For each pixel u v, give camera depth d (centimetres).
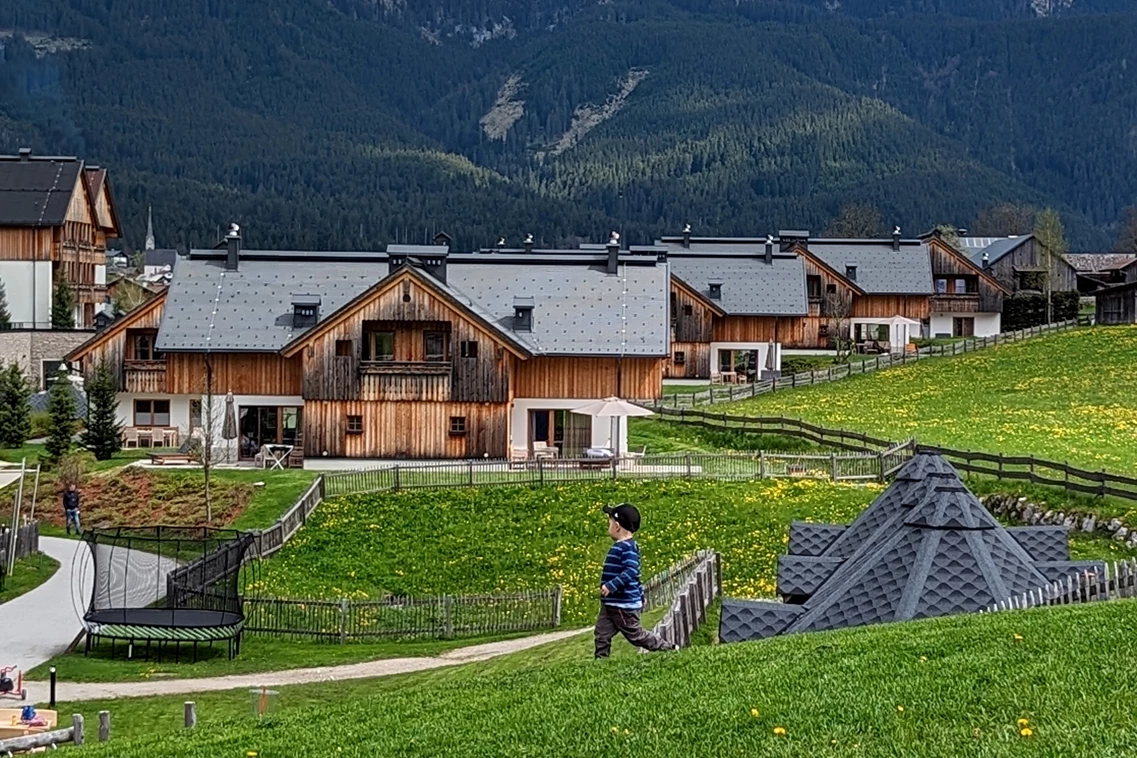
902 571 2570
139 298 15000
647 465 5919
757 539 4984
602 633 2292
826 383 9200
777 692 1888
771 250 10875
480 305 6975
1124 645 2027
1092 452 6009
